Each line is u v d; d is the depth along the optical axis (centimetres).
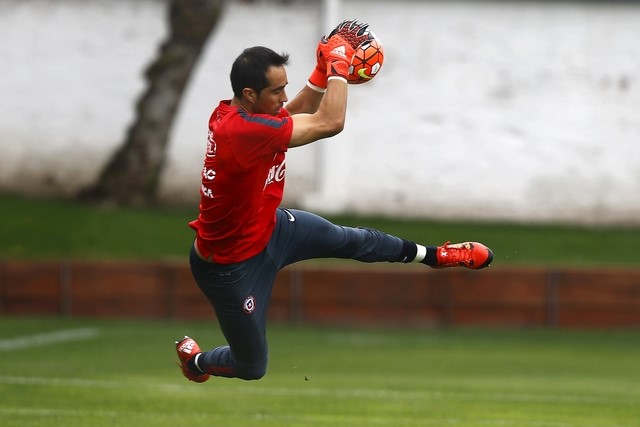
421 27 7394
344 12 7375
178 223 7169
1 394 4122
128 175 7444
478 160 7406
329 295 6209
